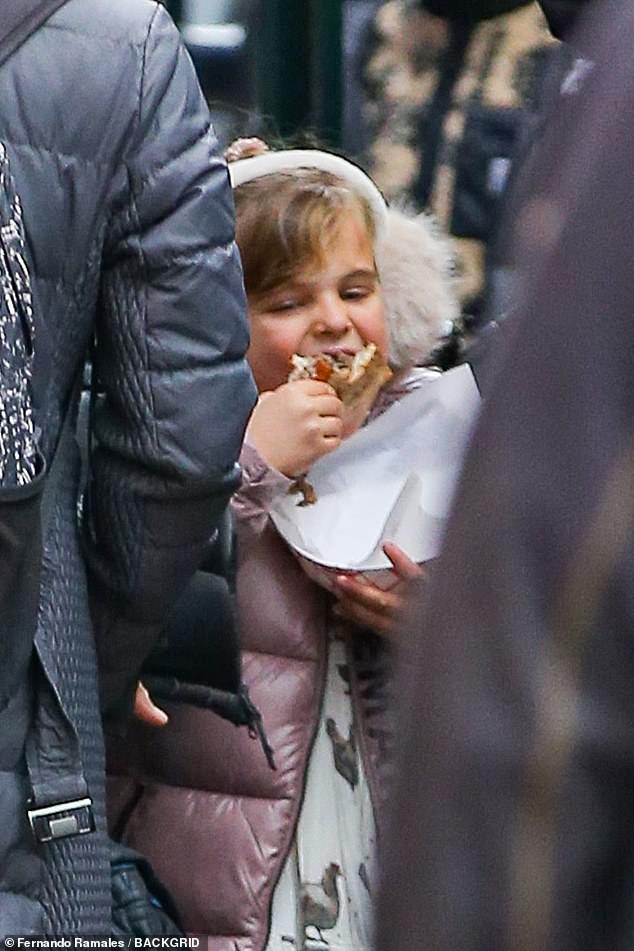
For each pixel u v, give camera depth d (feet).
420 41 41.60
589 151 12.62
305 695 29.48
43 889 23.85
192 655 27.86
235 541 28.22
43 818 23.75
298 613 29.66
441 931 12.12
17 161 23.48
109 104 23.85
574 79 14.42
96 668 25.36
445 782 12.23
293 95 44.93
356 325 30.96
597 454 12.21
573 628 12.09
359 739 29.48
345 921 28.96
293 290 30.76
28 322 23.34
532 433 12.38
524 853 12.02
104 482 25.27
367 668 29.76
